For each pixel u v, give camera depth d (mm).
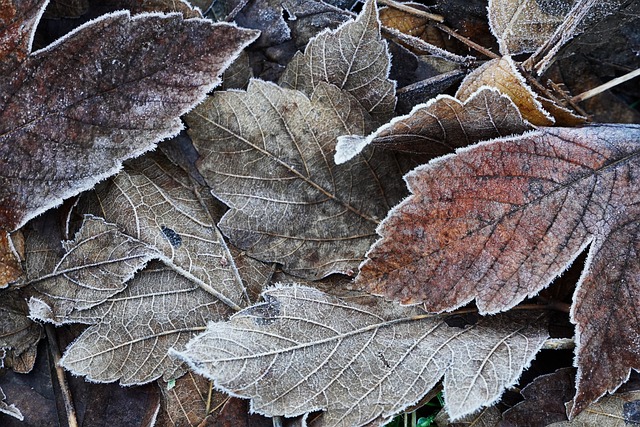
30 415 430
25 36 414
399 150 431
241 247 433
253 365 416
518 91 423
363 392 418
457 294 411
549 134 412
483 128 416
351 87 438
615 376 415
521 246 409
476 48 453
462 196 408
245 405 428
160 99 422
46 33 438
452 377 416
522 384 433
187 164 438
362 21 432
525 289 410
